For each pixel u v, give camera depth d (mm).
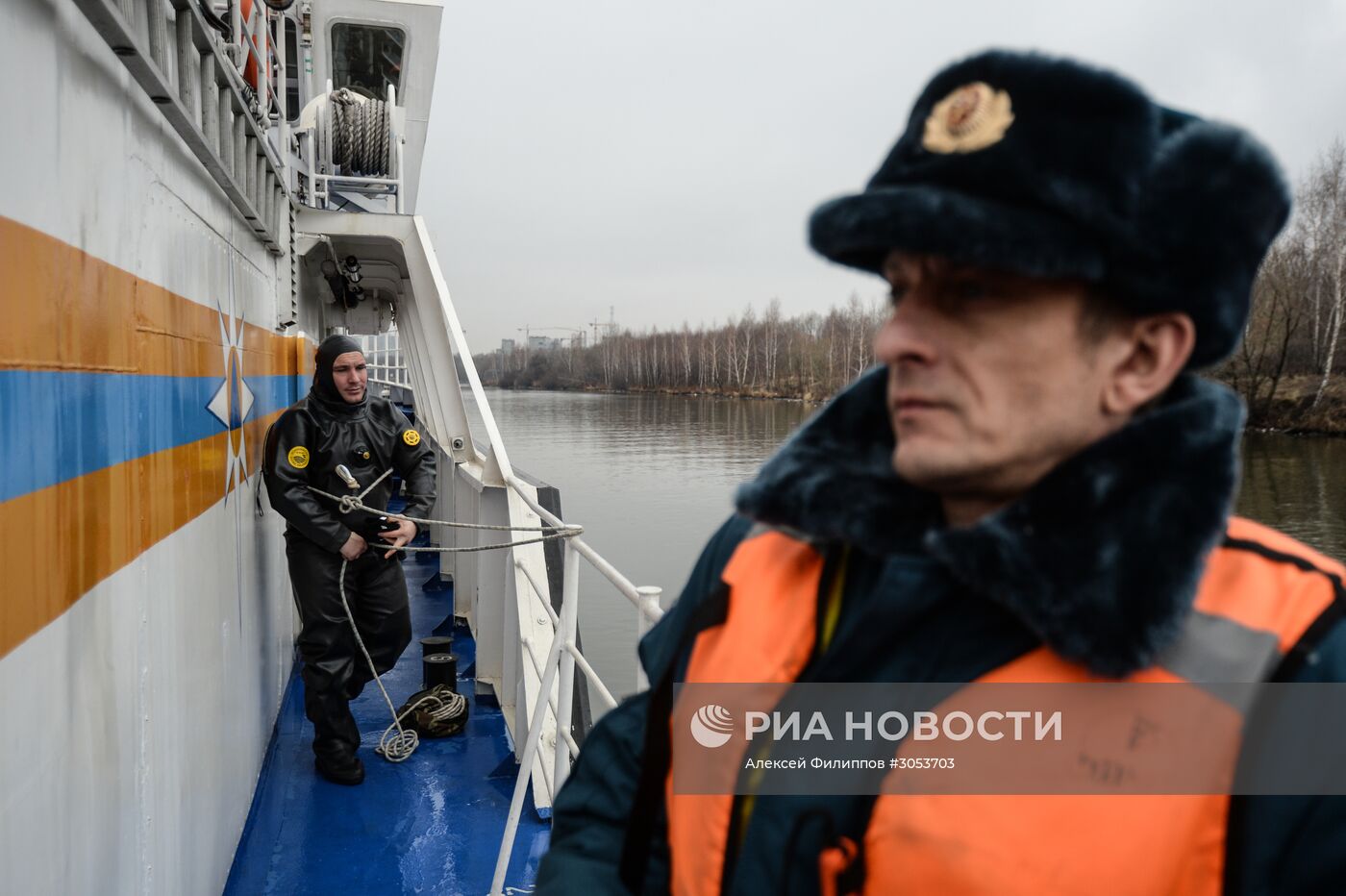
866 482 795
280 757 3984
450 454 5809
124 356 1869
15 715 1293
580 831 1018
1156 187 607
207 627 2643
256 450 3664
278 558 4312
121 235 1858
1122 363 663
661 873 909
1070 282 641
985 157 616
